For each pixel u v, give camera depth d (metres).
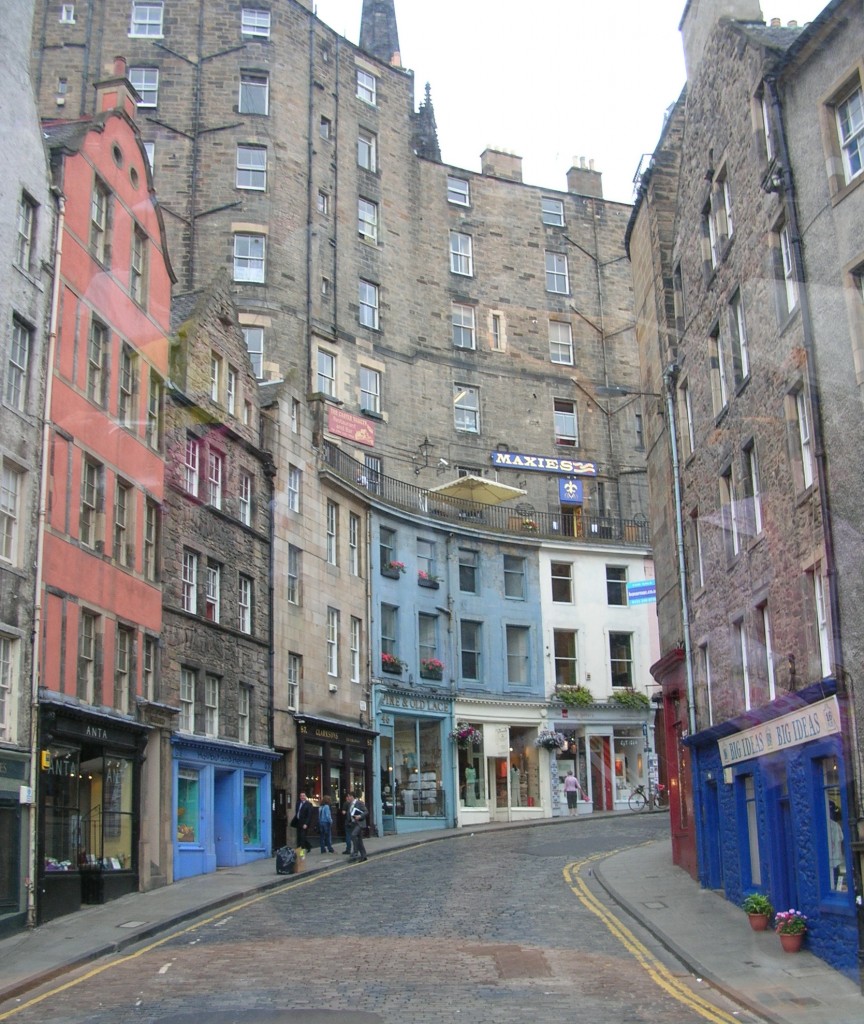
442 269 30.86
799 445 10.69
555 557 32.84
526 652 31.81
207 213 30.81
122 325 16.59
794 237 10.42
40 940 12.37
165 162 31.05
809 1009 7.77
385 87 35.31
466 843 23.03
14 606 13.80
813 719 10.48
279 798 21.92
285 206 31.50
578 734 32.12
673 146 16.95
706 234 13.68
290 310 30.64
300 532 22.91
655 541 18.23
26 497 14.20
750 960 9.94
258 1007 8.15
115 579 16.47
